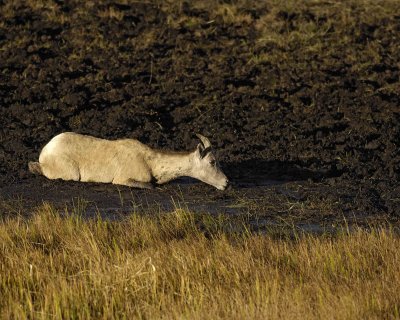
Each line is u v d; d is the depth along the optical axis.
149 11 93.75
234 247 37.53
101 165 52.19
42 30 87.44
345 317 28.42
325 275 33.91
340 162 59.22
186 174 51.72
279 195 50.62
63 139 52.88
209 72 81.62
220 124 67.81
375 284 32.44
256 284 31.31
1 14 89.12
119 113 69.19
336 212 47.06
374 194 51.09
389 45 90.44
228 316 28.70
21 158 58.09
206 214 44.81
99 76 77.88
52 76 77.12
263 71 82.00
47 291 31.11
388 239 38.47
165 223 42.28
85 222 41.50
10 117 67.00
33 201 48.75
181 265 34.25
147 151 52.06
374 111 72.75
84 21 89.94
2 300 30.89
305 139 64.62
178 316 28.45
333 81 80.38
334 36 91.38
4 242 37.75
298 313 28.39
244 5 98.00
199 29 91.31
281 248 37.12
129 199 49.34
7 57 80.56
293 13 96.31
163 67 81.81
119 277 32.38
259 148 62.66
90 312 30.27
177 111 70.69
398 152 62.12
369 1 100.62
